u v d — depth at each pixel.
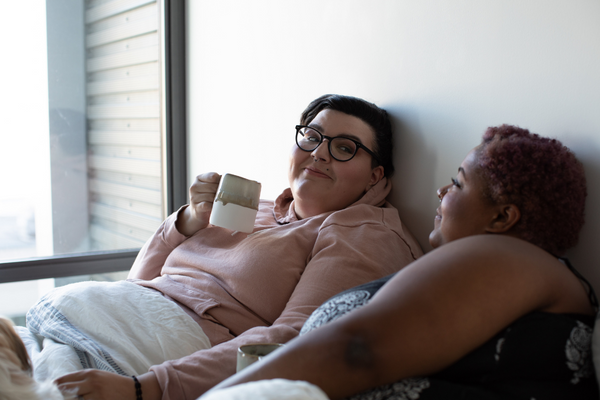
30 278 2.03
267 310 1.20
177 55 2.35
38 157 2.38
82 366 0.97
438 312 0.56
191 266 1.37
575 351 0.62
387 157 1.41
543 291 0.61
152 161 2.43
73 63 2.40
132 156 2.46
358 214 1.26
